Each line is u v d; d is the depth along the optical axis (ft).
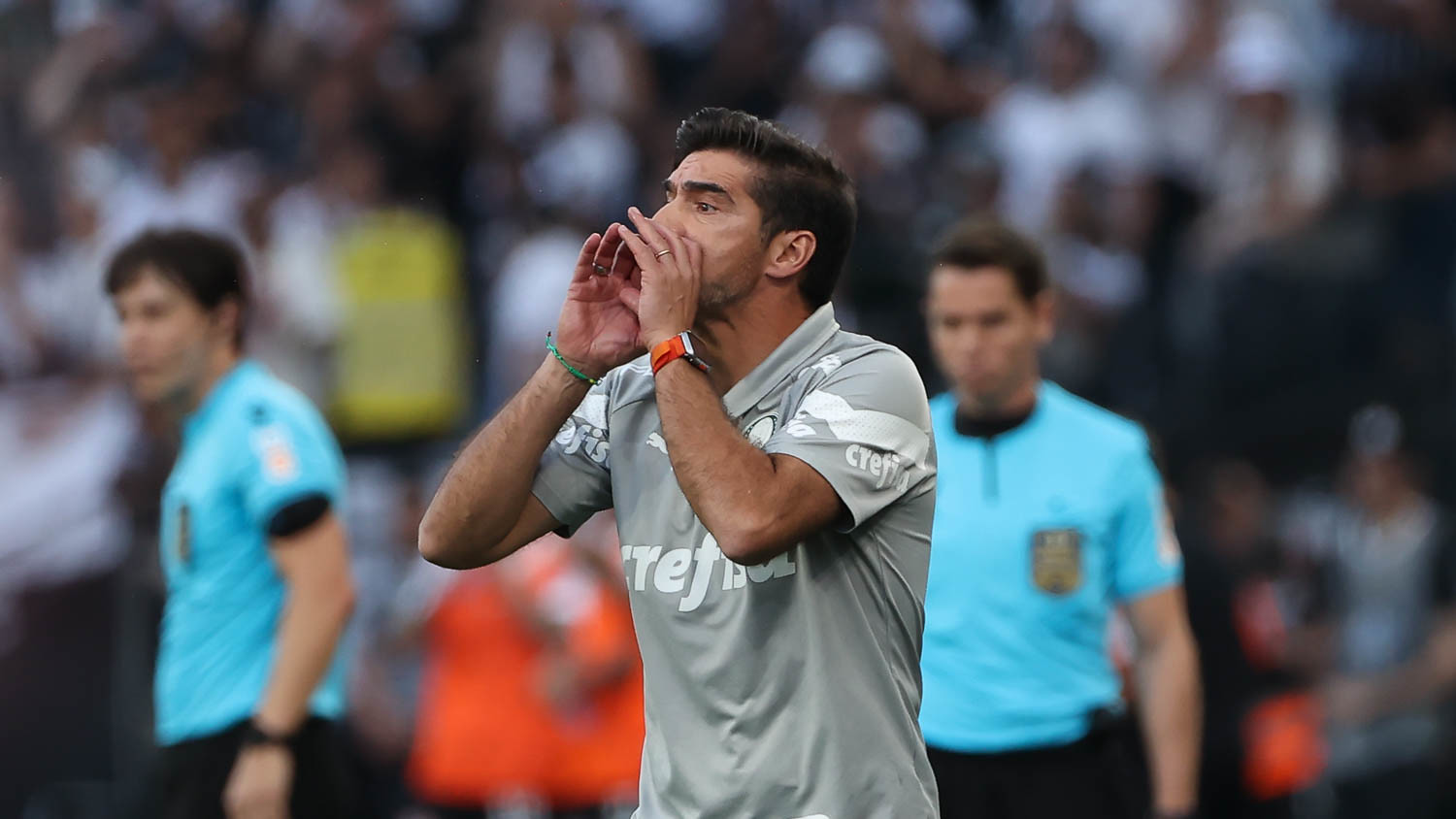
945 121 117.19
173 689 53.83
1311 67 116.67
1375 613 95.25
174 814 53.36
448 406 108.17
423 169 117.80
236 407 54.39
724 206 34.24
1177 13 115.96
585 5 120.06
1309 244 106.52
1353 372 103.40
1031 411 54.75
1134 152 113.29
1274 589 95.55
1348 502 98.58
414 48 121.19
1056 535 53.11
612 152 115.44
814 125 111.14
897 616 34.47
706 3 123.24
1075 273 106.83
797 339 34.99
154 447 91.50
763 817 33.17
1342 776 92.58
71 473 102.63
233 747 53.01
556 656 78.38
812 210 34.63
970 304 53.93
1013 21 122.72
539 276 106.11
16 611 99.55
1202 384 103.86
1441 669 92.89
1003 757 52.65
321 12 118.93
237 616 53.47
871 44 115.34
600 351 34.73
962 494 54.24
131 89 118.21
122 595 94.38
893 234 103.65
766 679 33.22
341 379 106.42
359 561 94.79
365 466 103.91
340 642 54.44
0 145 115.55
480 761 78.79
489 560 36.24
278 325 105.09
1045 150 112.27
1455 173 110.73
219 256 55.11
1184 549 76.07
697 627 33.81
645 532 34.73
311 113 116.37
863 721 33.37
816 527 32.48
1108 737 53.47
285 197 110.93
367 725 88.07
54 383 105.91
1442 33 118.83
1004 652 52.90
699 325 34.94
